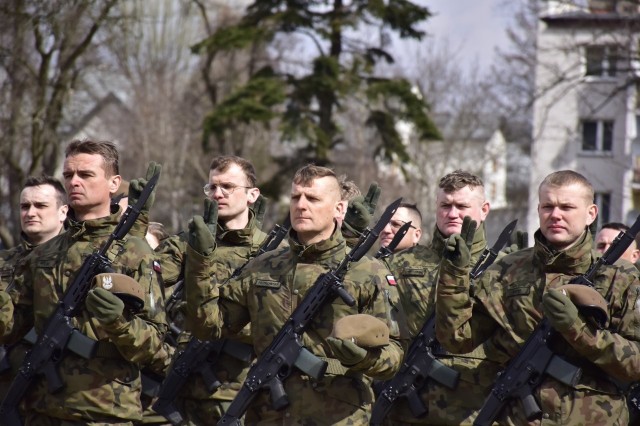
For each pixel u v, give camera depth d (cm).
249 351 1252
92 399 1047
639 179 5894
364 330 934
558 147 5962
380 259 1247
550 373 976
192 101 7012
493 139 7944
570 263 997
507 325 1008
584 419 972
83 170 1079
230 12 7112
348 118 6444
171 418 1266
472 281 1046
